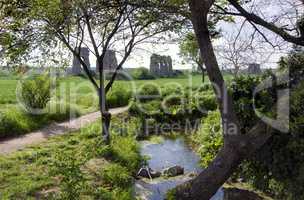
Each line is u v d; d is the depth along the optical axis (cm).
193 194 575
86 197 704
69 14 977
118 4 817
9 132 1249
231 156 574
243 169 857
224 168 574
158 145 1331
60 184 744
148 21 1091
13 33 1053
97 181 816
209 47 590
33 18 999
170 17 1041
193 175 962
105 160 978
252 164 825
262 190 802
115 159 991
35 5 942
